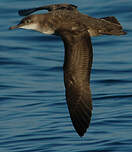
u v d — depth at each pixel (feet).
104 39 71.72
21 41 73.51
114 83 57.98
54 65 65.00
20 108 51.62
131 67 62.44
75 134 44.47
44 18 30.96
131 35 72.08
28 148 42.42
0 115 49.96
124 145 41.83
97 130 45.03
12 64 65.46
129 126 45.27
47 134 44.78
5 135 45.37
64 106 51.08
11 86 58.34
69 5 34.60
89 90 28.50
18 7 85.66
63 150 41.63
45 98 54.34
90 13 79.92
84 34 28.27
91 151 41.27
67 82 28.27
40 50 70.33
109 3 82.84
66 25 29.22
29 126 46.80
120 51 67.87
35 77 61.52
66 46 27.94
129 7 80.59
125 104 50.85
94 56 66.90
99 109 50.11
